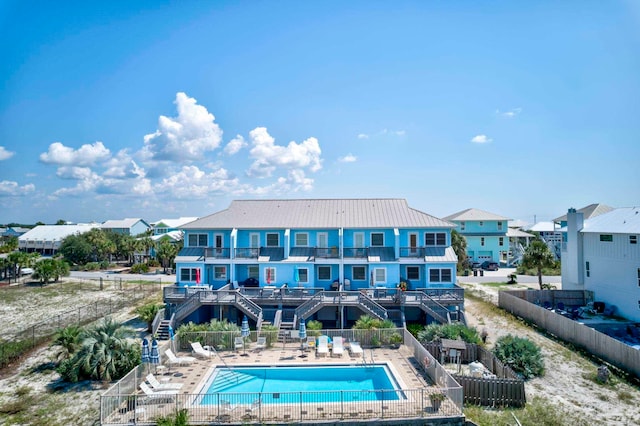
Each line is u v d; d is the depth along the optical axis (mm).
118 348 27438
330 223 42562
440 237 41875
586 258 44969
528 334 34750
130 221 125375
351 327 38812
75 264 90562
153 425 19484
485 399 22672
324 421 19797
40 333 37500
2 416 22062
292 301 37406
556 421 20797
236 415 20250
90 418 21703
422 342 30219
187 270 41906
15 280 68625
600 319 38750
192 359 27688
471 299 47500
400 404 21047
